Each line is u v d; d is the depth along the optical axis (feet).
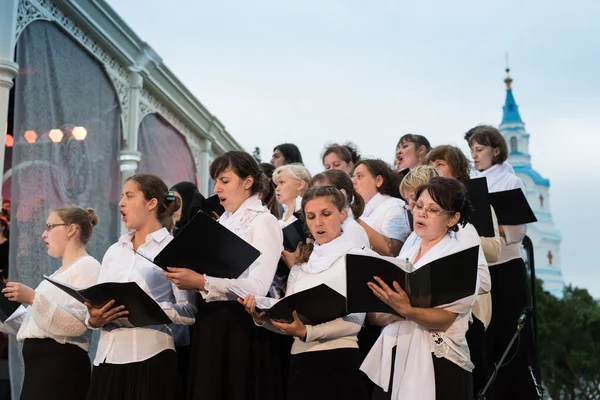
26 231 20.56
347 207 13.39
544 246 217.15
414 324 11.18
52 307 13.30
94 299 11.72
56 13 22.62
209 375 12.13
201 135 38.99
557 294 209.56
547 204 224.53
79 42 24.14
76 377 13.93
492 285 17.20
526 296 17.10
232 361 12.29
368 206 16.11
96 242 25.40
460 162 15.07
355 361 12.34
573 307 99.81
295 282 12.70
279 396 12.69
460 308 10.63
